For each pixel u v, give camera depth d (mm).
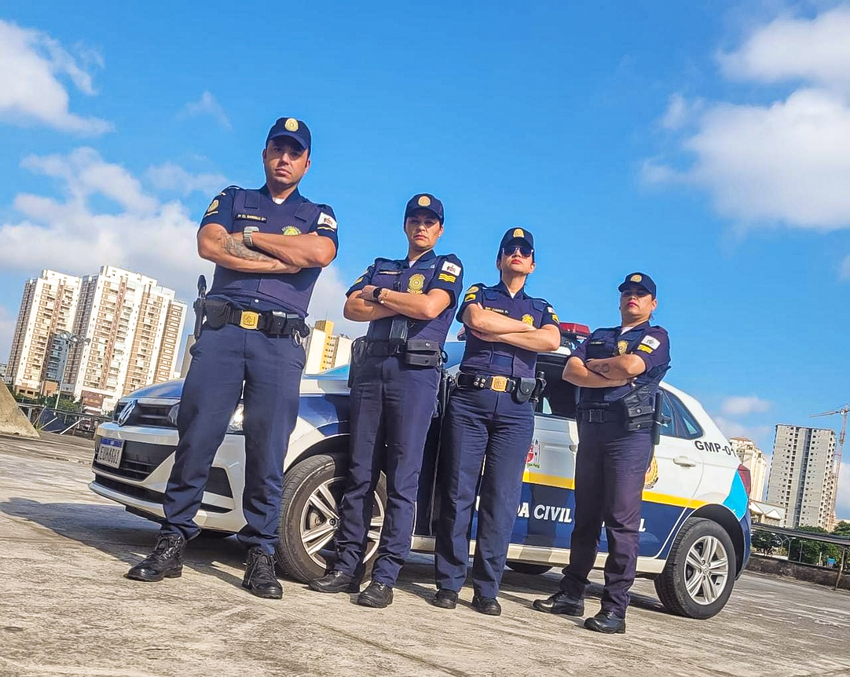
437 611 3801
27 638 2123
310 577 3879
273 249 3439
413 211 4031
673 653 3781
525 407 4164
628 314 4484
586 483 4465
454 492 4027
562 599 4531
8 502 5051
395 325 3820
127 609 2635
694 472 5348
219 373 3412
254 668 2225
